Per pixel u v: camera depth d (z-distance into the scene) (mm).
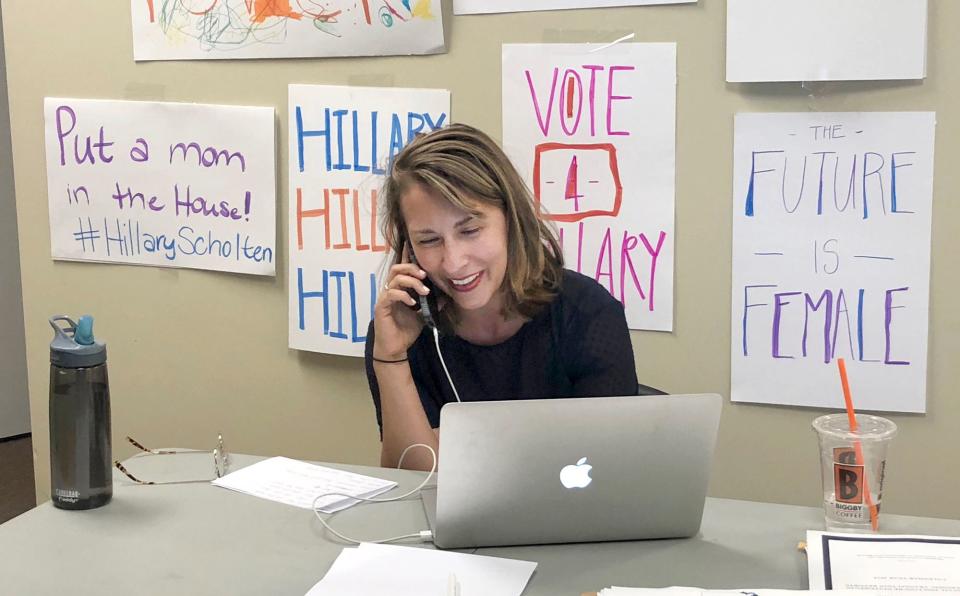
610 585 1050
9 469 3164
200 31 2166
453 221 1444
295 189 2148
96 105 2258
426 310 1496
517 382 1600
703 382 1964
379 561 1096
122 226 2287
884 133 1807
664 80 1900
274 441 2260
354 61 2078
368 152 2086
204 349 2281
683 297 1952
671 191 1926
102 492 1272
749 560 1106
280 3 2094
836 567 1038
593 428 1100
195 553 1133
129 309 2320
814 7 1793
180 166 2221
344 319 2146
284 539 1173
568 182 1978
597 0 1913
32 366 2406
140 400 2346
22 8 2283
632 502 1140
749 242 1898
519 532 1150
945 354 1835
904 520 1186
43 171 2330
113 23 2230
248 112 2150
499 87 1994
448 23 2008
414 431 1507
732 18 1832
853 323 1863
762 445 1948
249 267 2197
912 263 1822
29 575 1075
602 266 1980
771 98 1856
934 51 1770
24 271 2381
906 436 1871
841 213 1847
